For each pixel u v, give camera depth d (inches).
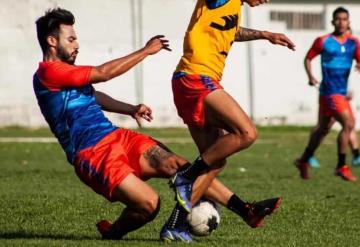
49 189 1359.5
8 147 2427.4
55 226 956.0
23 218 1007.0
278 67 3572.8
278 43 892.0
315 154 2401.6
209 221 835.4
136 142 813.2
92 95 813.9
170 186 812.0
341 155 1596.9
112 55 3395.7
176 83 836.6
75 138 794.2
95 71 788.0
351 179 1594.5
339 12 1608.0
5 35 3314.5
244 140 802.8
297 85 3592.5
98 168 784.3
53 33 802.8
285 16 3590.1
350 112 1596.9
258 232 940.6
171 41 3449.8
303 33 3572.8
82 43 3366.1
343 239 902.4
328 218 1064.2
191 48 829.2
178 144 2603.3
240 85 3538.4
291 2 3582.7
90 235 892.0
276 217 1055.6
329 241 883.4
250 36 890.7
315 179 1672.0
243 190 1407.5
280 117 3580.2
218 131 852.6
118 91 3420.3
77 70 788.6
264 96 3563.0
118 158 788.6
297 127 3452.3
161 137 2901.1
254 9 3508.9
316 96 3619.6
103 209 1070.4
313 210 1115.3
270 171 1818.4
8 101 3319.4
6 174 1640.0
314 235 927.7
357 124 3619.6
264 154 2321.6
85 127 796.0
